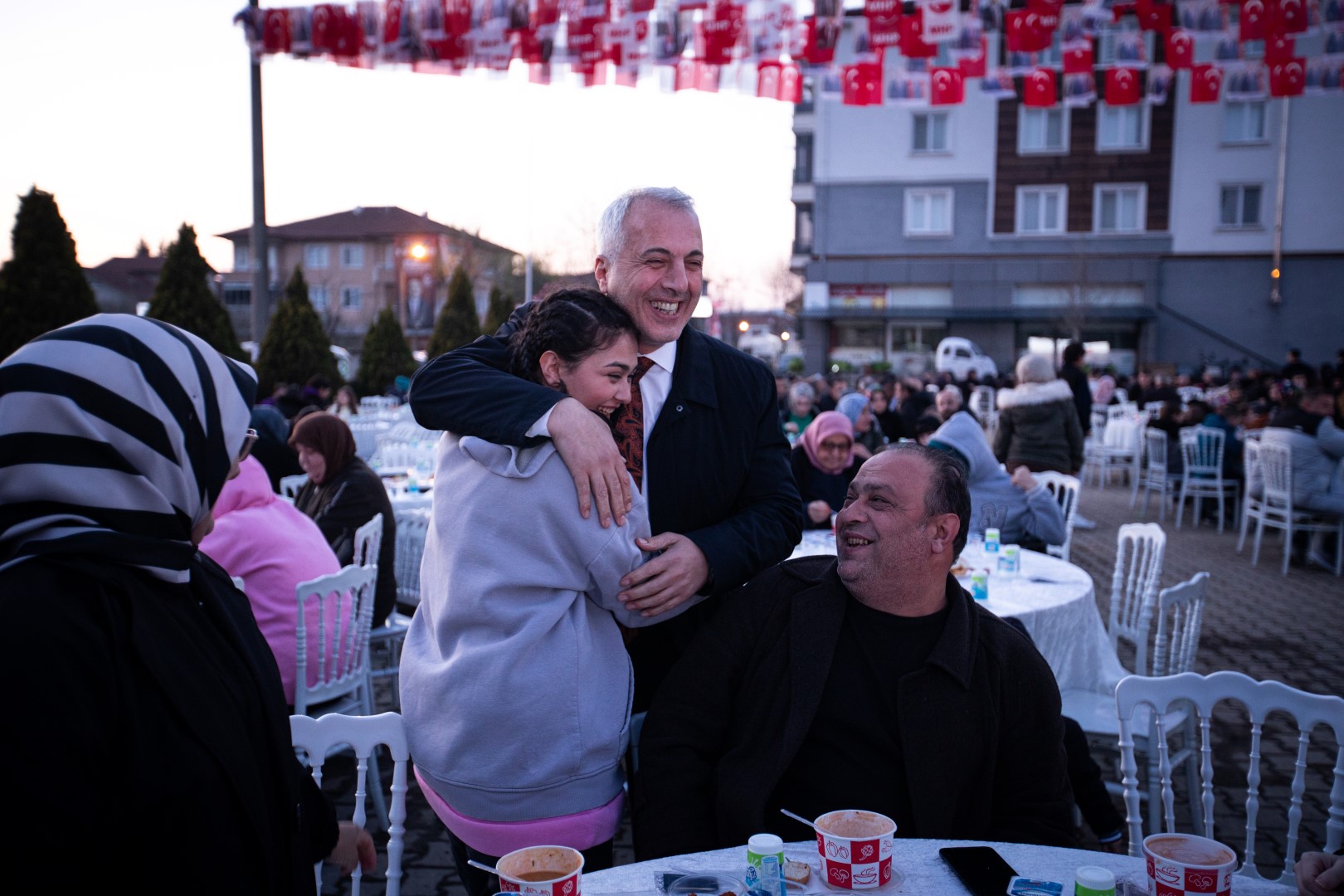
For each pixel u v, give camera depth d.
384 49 5.51
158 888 1.15
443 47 5.51
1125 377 24.80
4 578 1.09
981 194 29.62
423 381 1.94
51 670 1.06
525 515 1.76
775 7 5.06
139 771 1.12
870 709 2.05
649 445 2.07
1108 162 29.05
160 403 1.19
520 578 1.76
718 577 1.96
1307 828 3.76
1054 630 3.72
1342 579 8.18
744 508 2.24
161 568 1.20
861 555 2.08
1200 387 22.00
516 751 1.78
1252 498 9.52
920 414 12.84
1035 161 29.31
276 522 3.69
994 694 2.04
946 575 2.14
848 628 2.13
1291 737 4.68
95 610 1.12
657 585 1.85
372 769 3.74
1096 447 14.45
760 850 1.46
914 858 1.65
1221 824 3.79
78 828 1.06
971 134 29.48
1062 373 9.43
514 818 1.81
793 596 2.18
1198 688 2.33
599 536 1.76
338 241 50.84
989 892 1.50
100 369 1.15
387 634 4.67
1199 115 28.58
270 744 1.33
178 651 1.20
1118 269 29.34
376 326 19.00
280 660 3.59
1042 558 4.62
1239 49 4.95
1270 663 5.83
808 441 5.46
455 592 1.82
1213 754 4.46
